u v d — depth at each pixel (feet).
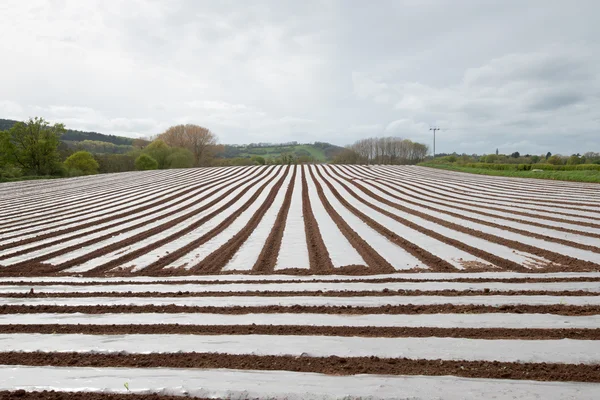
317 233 44.47
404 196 76.02
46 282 27.78
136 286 26.07
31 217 61.62
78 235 46.09
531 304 20.39
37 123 143.64
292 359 15.06
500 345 15.64
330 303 21.33
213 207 67.15
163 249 38.91
